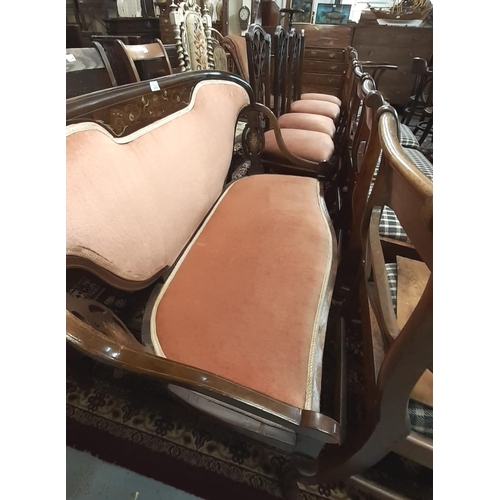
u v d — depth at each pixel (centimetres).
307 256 83
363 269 79
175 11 174
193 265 82
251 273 78
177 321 67
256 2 366
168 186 80
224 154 115
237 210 105
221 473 81
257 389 54
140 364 47
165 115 89
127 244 65
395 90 348
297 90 280
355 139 131
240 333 64
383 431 51
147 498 77
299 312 68
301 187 119
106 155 63
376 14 327
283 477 75
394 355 41
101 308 61
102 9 365
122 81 180
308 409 52
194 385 45
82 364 95
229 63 248
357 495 78
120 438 87
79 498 77
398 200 47
